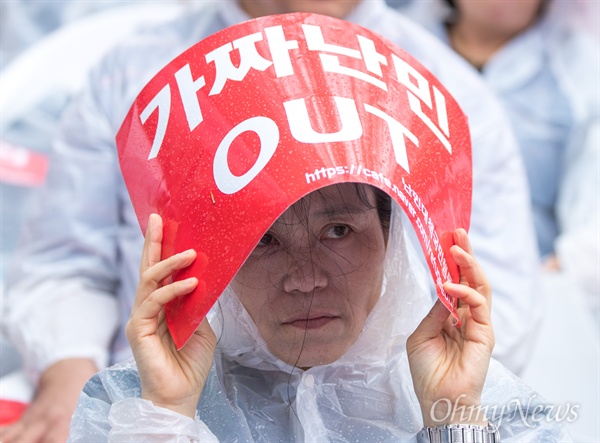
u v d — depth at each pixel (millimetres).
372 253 3725
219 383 3938
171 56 6293
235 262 3303
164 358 3578
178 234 3504
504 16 7945
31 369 5879
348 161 3330
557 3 8039
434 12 8234
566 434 3998
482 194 6160
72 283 6125
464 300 3600
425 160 3543
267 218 3277
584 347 6387
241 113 3520
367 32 3883
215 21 6332
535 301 6141
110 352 5980
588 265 7332
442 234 3549
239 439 3869
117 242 6223
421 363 3770
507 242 6141
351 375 3957
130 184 3777
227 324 3822
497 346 5746
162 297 3426
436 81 3918
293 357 3766
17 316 6039
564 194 7914
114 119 6211
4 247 7266
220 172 3439
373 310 3859
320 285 3629
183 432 3523
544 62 8055
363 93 3576
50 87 7898
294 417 3912
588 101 7965
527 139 7973
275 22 3789
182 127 3629
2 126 7754
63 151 6289
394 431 3906
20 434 5453
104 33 8000
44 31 8742
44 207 6238
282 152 3359
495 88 8039
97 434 3799
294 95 3518
